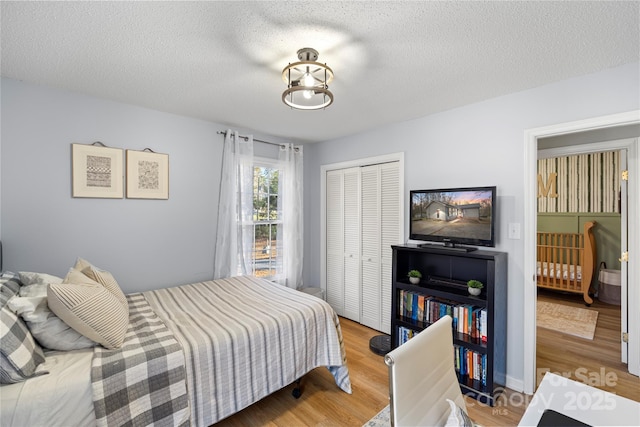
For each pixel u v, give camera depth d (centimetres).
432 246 268
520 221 229
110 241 258
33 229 224
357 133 356
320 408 209
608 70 193
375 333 338
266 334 190
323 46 169
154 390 145
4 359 122
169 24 149
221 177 325
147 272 278
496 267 215
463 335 236
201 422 160
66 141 236
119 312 167
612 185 447
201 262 312
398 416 98
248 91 235
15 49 173
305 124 322
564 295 468
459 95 238
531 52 174
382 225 339
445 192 256
